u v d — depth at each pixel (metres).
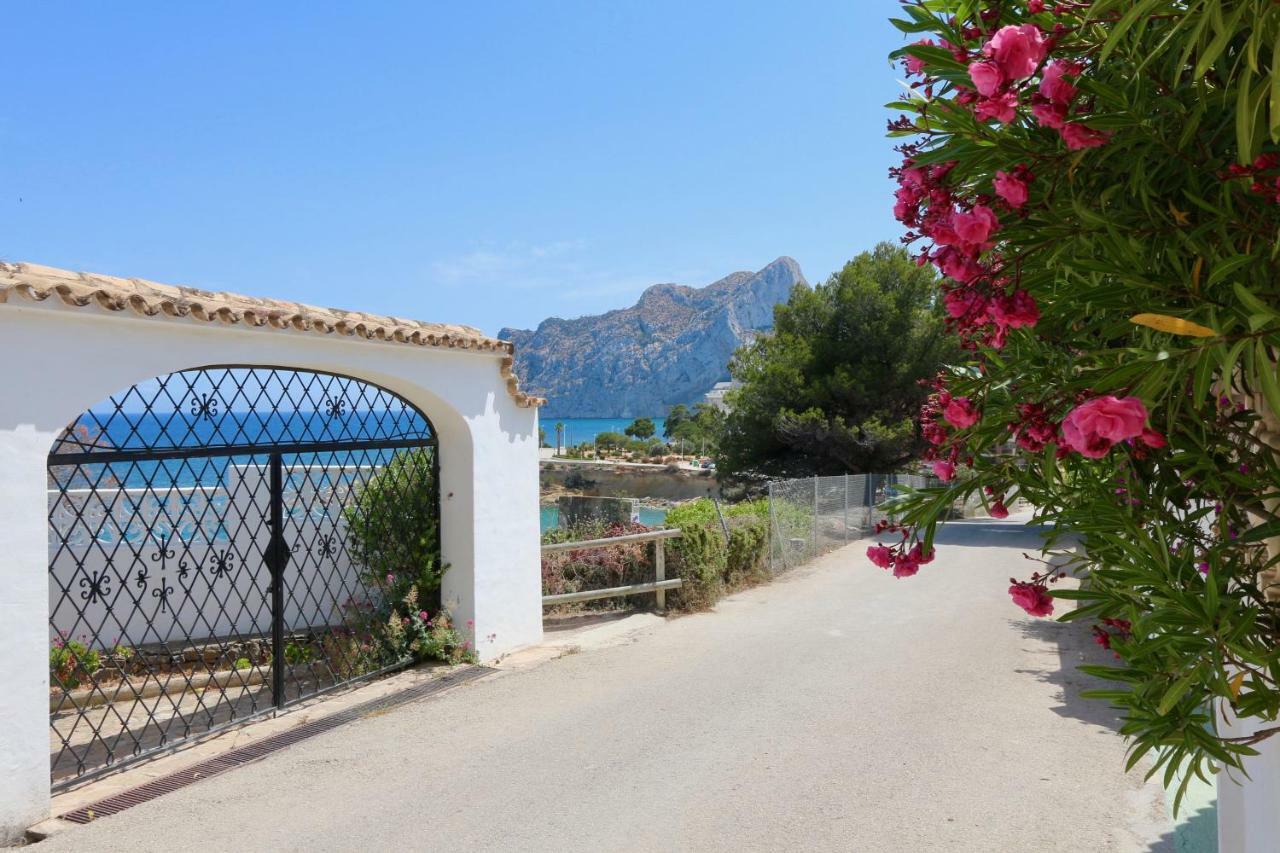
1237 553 2.05
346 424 7.59
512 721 6.64
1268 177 1.73
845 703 6.93
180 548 9.31
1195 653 1.87
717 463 27.41
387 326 7.36
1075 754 5.70
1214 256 1.78
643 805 5.01
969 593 12.27
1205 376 1.54
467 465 8.41
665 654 8.77
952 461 2.74
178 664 8.49
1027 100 2.02
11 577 4.85
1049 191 1.98
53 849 4.58
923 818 4.75
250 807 5.11
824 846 4.44
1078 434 1.61
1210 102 1.79
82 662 7.60
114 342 5.45
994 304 2.10
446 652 8.38
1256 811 2.99
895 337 24.31
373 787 5.38
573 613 11.34
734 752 5.85
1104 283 1.97
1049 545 2.53
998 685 7.41
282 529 7.07
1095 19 1.85
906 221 2.44
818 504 17.42
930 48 2.05
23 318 4.95
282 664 7.02
